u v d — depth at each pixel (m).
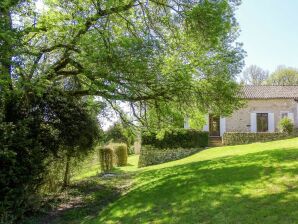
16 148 9.23
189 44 13.36
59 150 12.27
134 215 8.69
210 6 11.58
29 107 10.72
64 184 14.55
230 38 13.10
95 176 19.36
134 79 11.40
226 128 34.56
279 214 6.67
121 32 12.95
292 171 9.59
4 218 8.52
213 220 7.03
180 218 7.55
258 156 13.36
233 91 13.42
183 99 13.48
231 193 8.51
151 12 13.75
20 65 9.83
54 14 11.52
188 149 25.11
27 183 9.47
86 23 11.22
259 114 34.38
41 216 10.15
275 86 37.72
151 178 14.92
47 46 12.15
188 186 10.09
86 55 10.22
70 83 13.85
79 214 10.36
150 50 10.89
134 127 15.74
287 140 23.30
